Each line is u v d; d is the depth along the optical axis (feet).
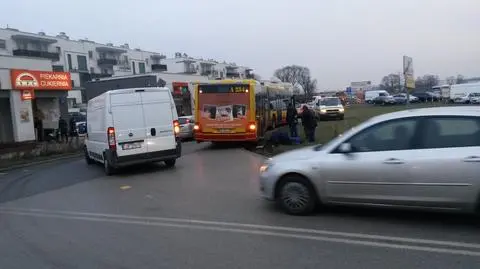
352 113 143.23
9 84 82.64
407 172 19.80
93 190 34.58
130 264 16.89
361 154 21.04
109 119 40.91
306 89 388.78
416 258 16.03
